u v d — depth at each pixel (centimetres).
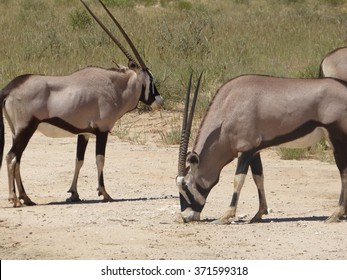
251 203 2061
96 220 1858
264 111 1769
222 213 1930
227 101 1788
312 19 5594
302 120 1769
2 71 3869
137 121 3319
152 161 2661
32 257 1549
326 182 2338
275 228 1750
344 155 1781
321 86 1775
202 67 3662
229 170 2527
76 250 1592
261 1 7875
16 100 2042
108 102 2112
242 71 3816
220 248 1586
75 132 2089
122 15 6028
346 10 7256
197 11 6531
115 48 4297
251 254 1540
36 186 2319
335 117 1766
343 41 4250
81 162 2125
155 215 1898
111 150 2847
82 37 4578
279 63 3991
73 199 2111
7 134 3122
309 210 1967
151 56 4109
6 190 2278
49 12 6291
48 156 2750
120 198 2147
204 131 1792
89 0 7294
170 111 3412
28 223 1841
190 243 1627
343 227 1752
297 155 2730
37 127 2067
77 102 2073
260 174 1822
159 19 5559
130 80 2166
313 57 4003
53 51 4291
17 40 4709
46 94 2059
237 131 1773
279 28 5003
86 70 2123
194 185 1791
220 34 4819
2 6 6906
